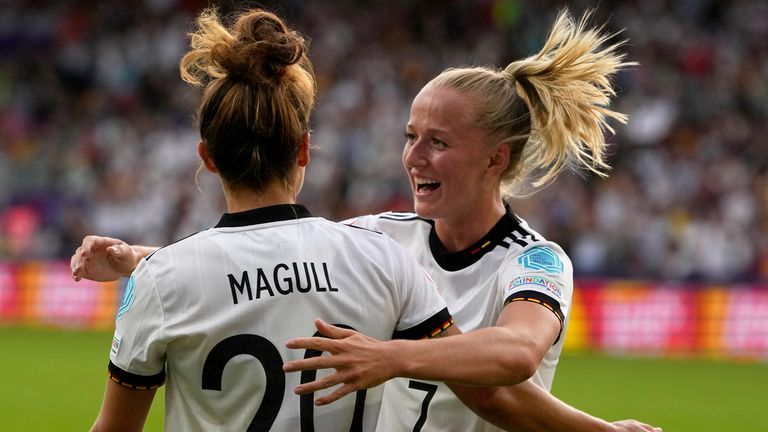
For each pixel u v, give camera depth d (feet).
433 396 34.45
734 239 175.22
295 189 28.96
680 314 152.05
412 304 28.71
